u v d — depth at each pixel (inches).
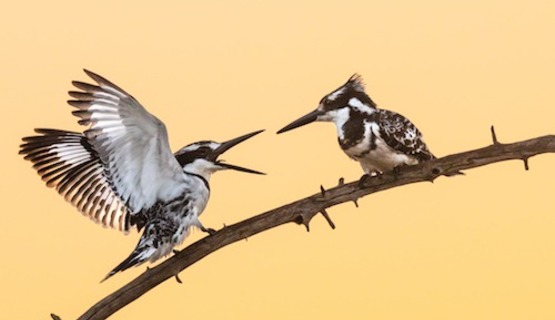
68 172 400.8
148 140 359.3
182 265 344.2
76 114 337.4
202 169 397.1
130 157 360.8
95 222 393.1
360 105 446.9
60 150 403.5
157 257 378.0
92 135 342.6
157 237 376.8
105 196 394.9
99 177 398.0
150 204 379.9
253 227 347.3
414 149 437.1
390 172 346.3
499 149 339.3
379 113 442.9
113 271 365.4
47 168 402.9
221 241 346.9
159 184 378.3
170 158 371.9
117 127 348.2
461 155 340.8
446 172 344.8
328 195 347.3
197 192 384.8
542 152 333.1
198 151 398.6
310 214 346.0
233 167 398.6
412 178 346.6
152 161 369.1
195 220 384.5
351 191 348.5
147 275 343.9
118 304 342.3
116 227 390.6
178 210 379.9
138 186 372.5
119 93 338.3
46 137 404.2
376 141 433.1
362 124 438.3
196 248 346.3
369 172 452.4
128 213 389.4
